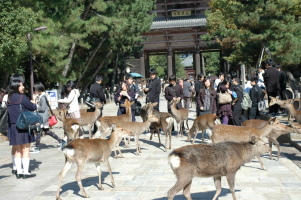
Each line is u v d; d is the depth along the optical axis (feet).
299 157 31.35
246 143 20.15
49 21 68.85
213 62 341.00
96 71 106.73
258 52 106.22
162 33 199.00
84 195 21.65
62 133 50.80
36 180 26.04
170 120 35.24
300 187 22.56
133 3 96.32
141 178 25.61
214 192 21.98
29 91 80.59
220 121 35.68
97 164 23.34
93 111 42.22
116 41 100.63
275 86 46.83
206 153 18.43
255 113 48.65
